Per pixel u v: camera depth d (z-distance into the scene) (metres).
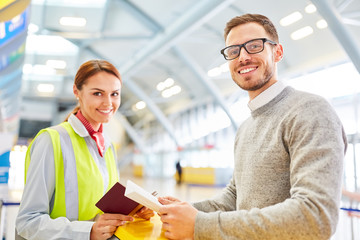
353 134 8.92
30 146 1.61
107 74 1.61
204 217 1.03
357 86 10.00
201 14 9.61
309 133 1.03
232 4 10.82
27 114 29.27
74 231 1.32
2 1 3.34
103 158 1.79
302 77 11.97
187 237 1.03
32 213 1.43
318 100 1.11
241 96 16.05
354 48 7.20
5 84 9.96
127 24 13.43
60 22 13.25
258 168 1.21
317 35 10.33
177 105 22.48
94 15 12.79
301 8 9.66
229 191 1.62
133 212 1.40
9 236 3.20
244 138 1.38
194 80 18.30
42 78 23.05
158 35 12.55
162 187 16.02
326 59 10.62
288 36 11.09
